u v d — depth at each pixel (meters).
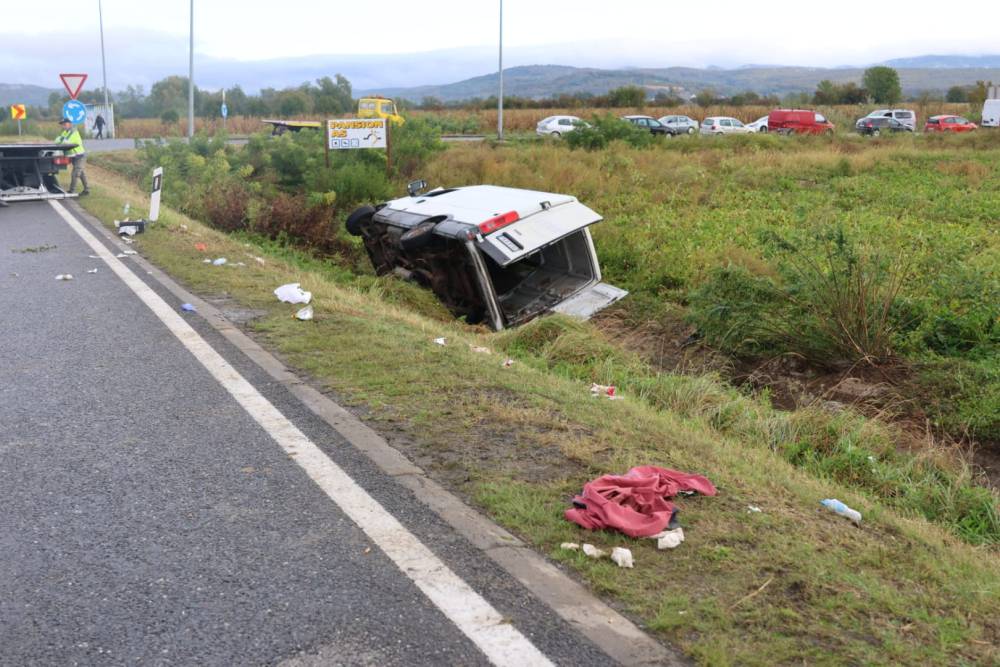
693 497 4.22
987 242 15.87
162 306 8.57
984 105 51.31
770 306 10.21
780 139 38.34
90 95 89.38
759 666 2.85
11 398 5.82
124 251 11.95
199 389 5.96
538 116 58.31
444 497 4.20
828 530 4.00
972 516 5.81
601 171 25.75
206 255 11.71
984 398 7.98
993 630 3.18
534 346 9.84
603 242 15.84
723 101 79.06
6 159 18.42
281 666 2.90
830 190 23.56
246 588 3.40
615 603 3.25
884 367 9.17
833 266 10.11
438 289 12.59
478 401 5.66
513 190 13.20
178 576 3.49
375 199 20.12
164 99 96.88
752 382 9.45
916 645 3.01
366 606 3.26
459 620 3.15
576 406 5.72
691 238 16.83
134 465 4.65
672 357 10.45
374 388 5.93
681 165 27.69
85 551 3.71
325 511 4.07
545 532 3.78
